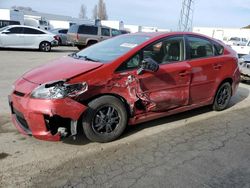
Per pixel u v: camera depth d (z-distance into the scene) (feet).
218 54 20.06
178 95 17.30
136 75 15.20
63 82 13.32
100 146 14.70
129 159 13.53
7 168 12.42
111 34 74.64
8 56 50.44
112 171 12.48
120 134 15.48
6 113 18.81
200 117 19.61
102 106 14.46
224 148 15.03
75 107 13.28
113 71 14.64
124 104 15.20
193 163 13.38
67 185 11.40
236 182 11.97
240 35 103.81
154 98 16.14
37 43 62.85
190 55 18.10
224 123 18.69
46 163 12.92
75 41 71.20
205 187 11.54
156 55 16.47
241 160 13.82
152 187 11.42
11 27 60.23
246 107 22.61
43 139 13.48
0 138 15.16
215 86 19.75
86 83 13.82
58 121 13.58
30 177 11.84
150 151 14.39
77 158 13.44
